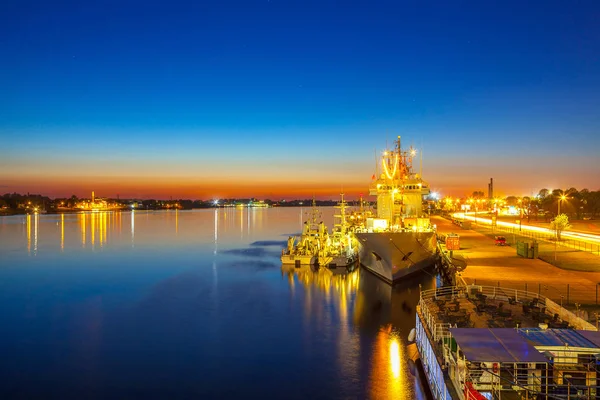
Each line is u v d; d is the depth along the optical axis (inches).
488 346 852.0
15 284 2728.8
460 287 1642.5
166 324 1841.8
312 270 3139.8
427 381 1212.5
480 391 815.1
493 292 1649.9
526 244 2603.3
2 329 1785.2
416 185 3095.5
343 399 1176.2
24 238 5880.9
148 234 6565.0
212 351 1523.1
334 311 2004.2
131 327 1804.9
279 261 3619.6
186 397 1203.2
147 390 1243.8
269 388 1247.5
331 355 1465.3
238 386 1261.1
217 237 6063.0
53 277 2972.4
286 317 1924.2
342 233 3666.3
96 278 2923.2
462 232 4347.9
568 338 903.1
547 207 7839.6
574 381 830.5
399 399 1163.9
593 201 7253.9
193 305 2162.9
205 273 3085.6
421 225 2878.9
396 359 1417.3
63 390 1246.3
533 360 786.8
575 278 1985.7
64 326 1822.1
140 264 3531.0
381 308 2032.5
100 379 1311.5
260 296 2343.8
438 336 1104.2
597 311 1419.8
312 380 1288.1
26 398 1203.9
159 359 1459.2
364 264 3029.0
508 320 1196.5
